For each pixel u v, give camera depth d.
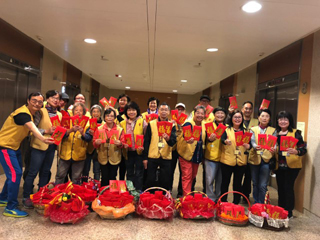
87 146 3.64
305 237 2.71
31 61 5.07
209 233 2.66
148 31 3.76
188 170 3.41
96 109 3.66
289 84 4.32
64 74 7.16
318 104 3.37
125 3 2.82
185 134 3.16
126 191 3.03
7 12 3.27
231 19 3.10
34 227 2.56
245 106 3.90
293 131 3.27
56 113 3.31
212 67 6.07
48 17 3.39
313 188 3.32
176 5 2.79
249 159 3.35
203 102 4.34
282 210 2.87
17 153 2.83
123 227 2.67
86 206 2.82
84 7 3.00
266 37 3.72
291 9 2.73
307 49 3.69
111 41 4.41
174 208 2.98
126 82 9.88
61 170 3.31
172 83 9.34
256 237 2.64
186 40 4.09
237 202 3.43
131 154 3.46
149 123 3.39
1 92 4.52
